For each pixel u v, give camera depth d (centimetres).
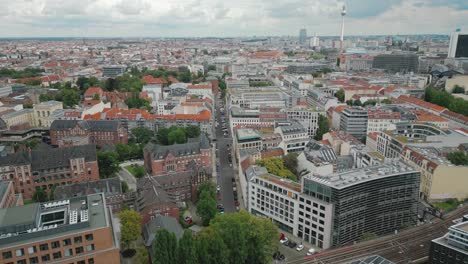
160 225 18038
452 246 15362
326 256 18138
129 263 17238
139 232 18125
